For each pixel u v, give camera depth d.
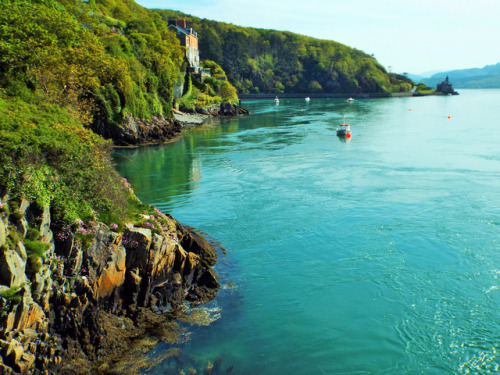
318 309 23.31
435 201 39.31
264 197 41.66
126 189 28.97
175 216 36.75
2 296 16.09
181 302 23.78
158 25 137.12
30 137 20.69
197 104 122.56
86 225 21.45
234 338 20.94
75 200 21.95
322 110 156.75
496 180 46.00
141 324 21.55
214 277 25.78
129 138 71.88
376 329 21.62
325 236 32.22
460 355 19.77
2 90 30.39
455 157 59.53
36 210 19.50
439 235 31.73
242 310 23.27
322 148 69.12
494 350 20.00
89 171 23.52
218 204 39.81
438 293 24.42
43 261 18.50
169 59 104.06
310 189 44.19
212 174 51.47
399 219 35.12
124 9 124.19
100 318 20.25
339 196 41.53
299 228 33.78
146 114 77.50
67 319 18.88
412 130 92.00
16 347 16.02
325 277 26.48
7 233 17.34
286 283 25.95
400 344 20.55
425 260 28.12
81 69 48.03
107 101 70.38
